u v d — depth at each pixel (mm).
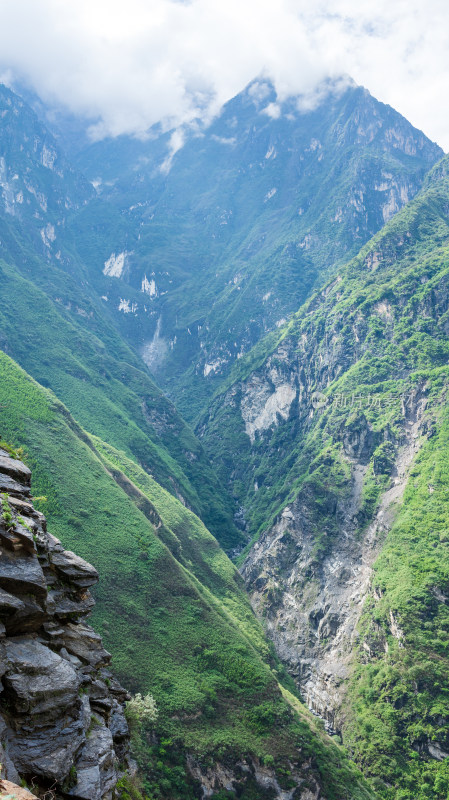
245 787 132000
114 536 172750
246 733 140750
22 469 35656
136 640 149250
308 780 138500
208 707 141500
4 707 25859
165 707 135500
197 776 126688
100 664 33750
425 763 176875
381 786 173375
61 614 33219
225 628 168000
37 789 24062
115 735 34906
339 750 159750
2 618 27750
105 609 151625
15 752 24812
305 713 164750
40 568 29453
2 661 26672
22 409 199500
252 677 155250
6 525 29406
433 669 192750
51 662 28141
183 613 165000
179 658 151875
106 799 26750
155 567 172250
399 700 192125
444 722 181625
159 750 124938
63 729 26797
